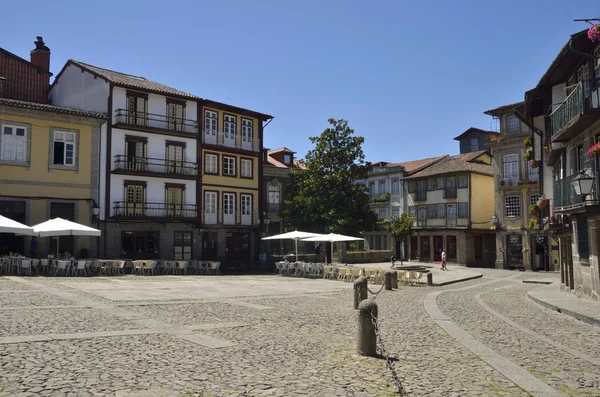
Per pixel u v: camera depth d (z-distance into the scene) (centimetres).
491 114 4556
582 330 1176
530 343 971
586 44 1633
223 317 1181
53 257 2509
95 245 3100
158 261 2908
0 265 2281
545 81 1995
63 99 3659
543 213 2466
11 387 582
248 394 588
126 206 3231
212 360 745
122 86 3256
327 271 2789
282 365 729
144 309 1261
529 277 3488
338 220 3697
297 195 3962
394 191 5700
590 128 1659
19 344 802
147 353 772
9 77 3434
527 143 2352
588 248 1750
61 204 3000
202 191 3656
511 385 661
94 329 954
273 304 1491
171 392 585
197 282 2278
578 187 1491
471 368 746
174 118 3525
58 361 705
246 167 3981
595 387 664
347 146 3891
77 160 3053
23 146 2861
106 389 588
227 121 3878
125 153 3275
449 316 1334
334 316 1266
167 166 3459
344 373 693
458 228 4881
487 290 2412
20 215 2850
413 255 5416
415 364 762
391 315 1328
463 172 4891
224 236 3794
